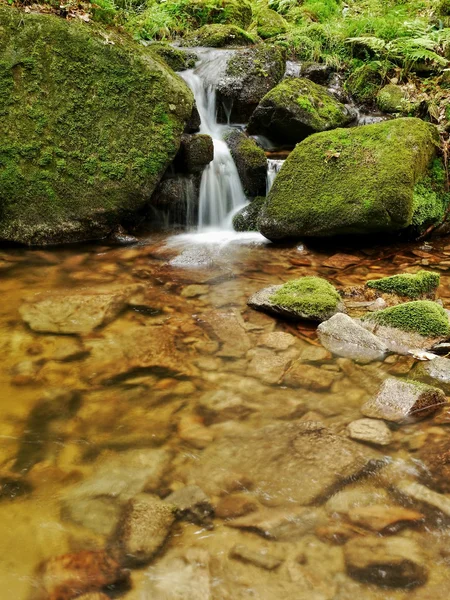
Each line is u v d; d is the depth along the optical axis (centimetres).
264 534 196
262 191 600
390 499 212
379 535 195
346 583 177
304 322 367
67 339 345
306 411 270
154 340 345
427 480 222
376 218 482
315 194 508
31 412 269
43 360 319
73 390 289
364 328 343
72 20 521
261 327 362
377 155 508
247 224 574
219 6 910
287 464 232
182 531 197
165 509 206
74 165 514
